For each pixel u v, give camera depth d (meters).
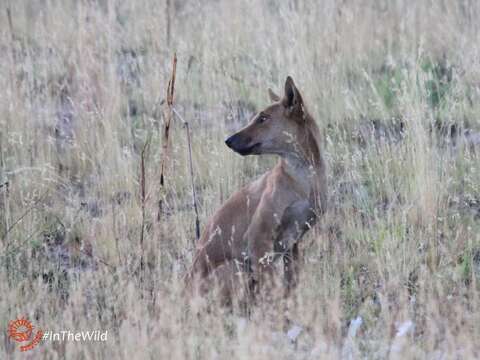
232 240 10.85
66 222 12.88
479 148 13.67
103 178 13.57
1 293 10.32
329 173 13.41
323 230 11.72
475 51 15.22
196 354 9.03
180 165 13.84
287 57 15.95
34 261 11.44
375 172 13.23
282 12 16.47
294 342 9.53
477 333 9.23
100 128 14.70
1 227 12.35
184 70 16.08
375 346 9.11
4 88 15.33
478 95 14.68
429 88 15.14
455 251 11.21
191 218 12.38
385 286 10.33
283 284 10.85
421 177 12.16
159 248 11.44
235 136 10.99
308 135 10.93
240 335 8.82
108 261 11.64
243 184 13.38
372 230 11.50
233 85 16.06
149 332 9.52
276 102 11.08
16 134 14.25
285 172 10.90
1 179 13.80
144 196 11.98
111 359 9.19
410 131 13.16
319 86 15.31
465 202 12.29
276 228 10.90
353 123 14.76
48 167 13.90
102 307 10.12
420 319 9.70
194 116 15.22
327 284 10.42
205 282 10.77
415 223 12.02
